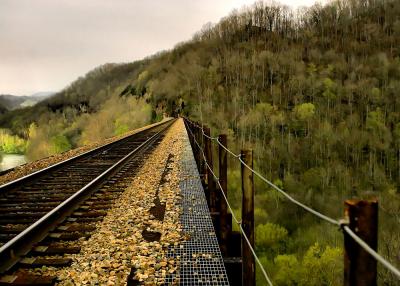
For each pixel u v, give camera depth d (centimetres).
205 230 486
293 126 7925
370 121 7156
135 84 16762
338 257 2097
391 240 1580
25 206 665
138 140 2045
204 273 361
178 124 3981
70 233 488
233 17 18150
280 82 10856
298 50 13400
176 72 13638
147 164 1109
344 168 5797
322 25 15700
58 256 416
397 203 4481
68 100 19512
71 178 935
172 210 584
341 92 9112
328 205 4759
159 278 352
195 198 659
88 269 380
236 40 16425
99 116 12088
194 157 1214
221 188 475
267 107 8781
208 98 10469
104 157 1355
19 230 521
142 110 11288
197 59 14638
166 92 12362
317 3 16725
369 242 142
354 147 6519
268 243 3209
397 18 14075
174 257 399
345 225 144
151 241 450
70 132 12175
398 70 9625
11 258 392
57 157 1605
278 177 5856
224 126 8094
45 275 365
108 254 415
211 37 18375
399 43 11981
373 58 11006
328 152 6309
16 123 17025
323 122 7706
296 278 2322
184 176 868
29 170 1240
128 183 830
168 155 1283
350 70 10538
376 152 6397
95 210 610
